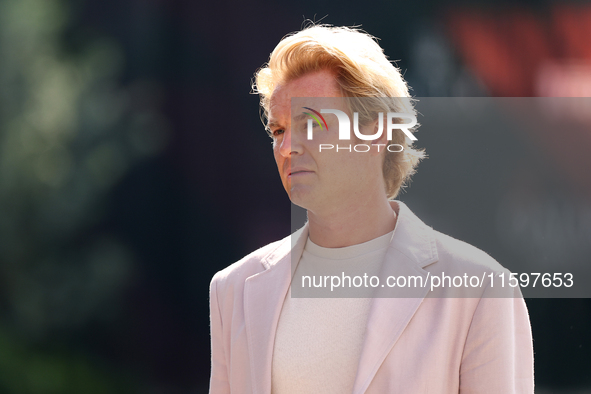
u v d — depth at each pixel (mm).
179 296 11773
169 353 11383
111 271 11203
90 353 10898
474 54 9984
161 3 12164
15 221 10773
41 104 10797
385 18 10359
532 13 9844
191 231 12008
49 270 10953
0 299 10719
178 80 12133
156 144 11812
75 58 11875
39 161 10812
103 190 11391
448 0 10180
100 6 12195
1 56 10820
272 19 11734
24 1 11102
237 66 12039
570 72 9727
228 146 12133
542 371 5742
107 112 11336
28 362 10133
